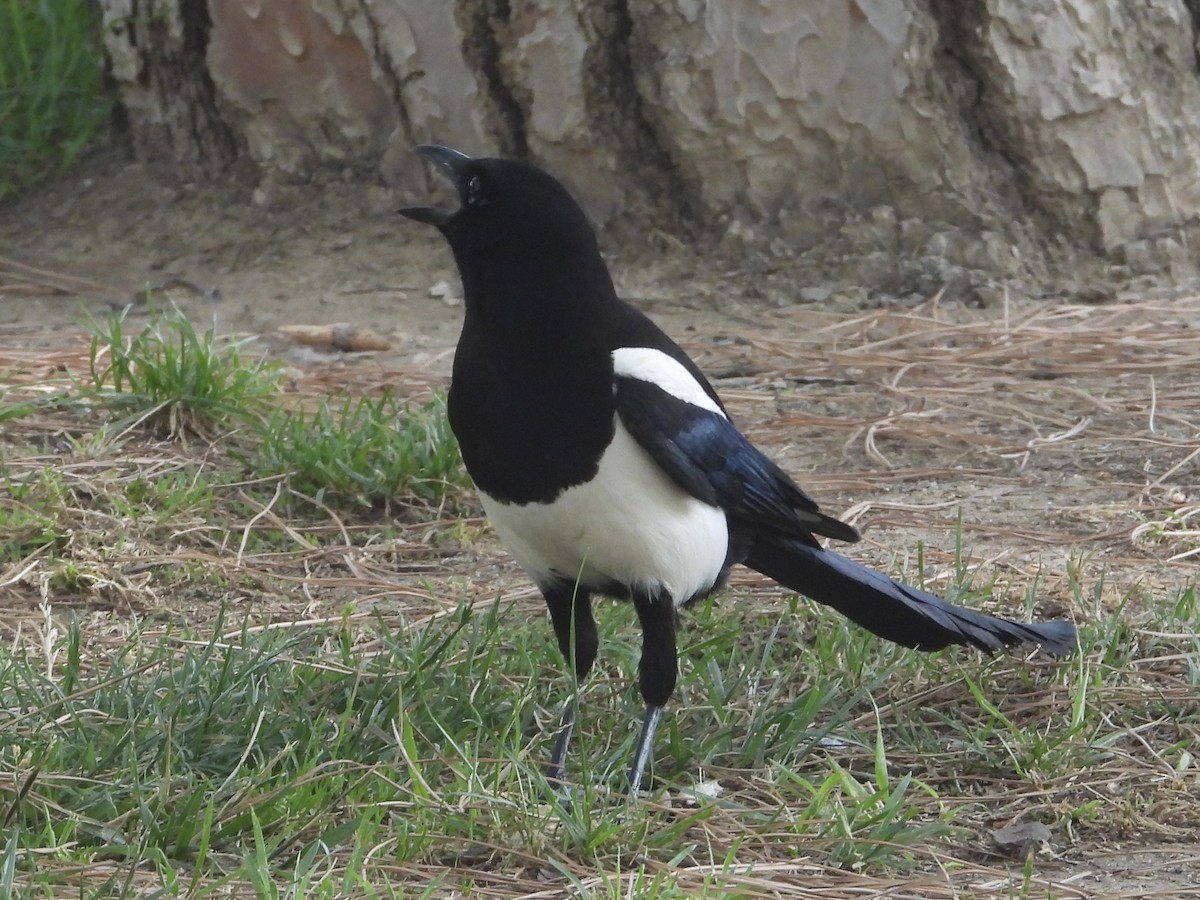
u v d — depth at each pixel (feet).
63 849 19.69
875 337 50.52
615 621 28.45
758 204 55.62
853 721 26.11
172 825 20.36
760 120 54.60
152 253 57.67
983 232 54.44
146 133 61.57
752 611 30.55
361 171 58.75
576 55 54.85
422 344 50.16
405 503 36.99
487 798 21.09
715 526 24.95
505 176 23.53
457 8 55.36
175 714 23.54
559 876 20.29
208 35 58.95
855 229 54.90
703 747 24.61
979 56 53.67
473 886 19.95
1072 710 25.36
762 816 21.99
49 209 60.64
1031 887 20.27
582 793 22.67
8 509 34.65
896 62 53.57
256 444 39.78
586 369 23.34
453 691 25.03
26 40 63.57
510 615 30.27
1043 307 52.70
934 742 25.17
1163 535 34.30
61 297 54.60
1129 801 22.74
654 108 55.36
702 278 54.90
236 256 57.16
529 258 23.39
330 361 48.55
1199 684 26.40
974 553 34.17
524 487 23.85
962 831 21.94
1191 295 53.78
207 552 34.17
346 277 55.42
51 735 22.88
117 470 37.19
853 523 36.19
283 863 20.03
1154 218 55.11
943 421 43.37
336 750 22.66
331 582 32.81
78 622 27.71
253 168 59.82
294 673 25.66
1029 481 38.88
